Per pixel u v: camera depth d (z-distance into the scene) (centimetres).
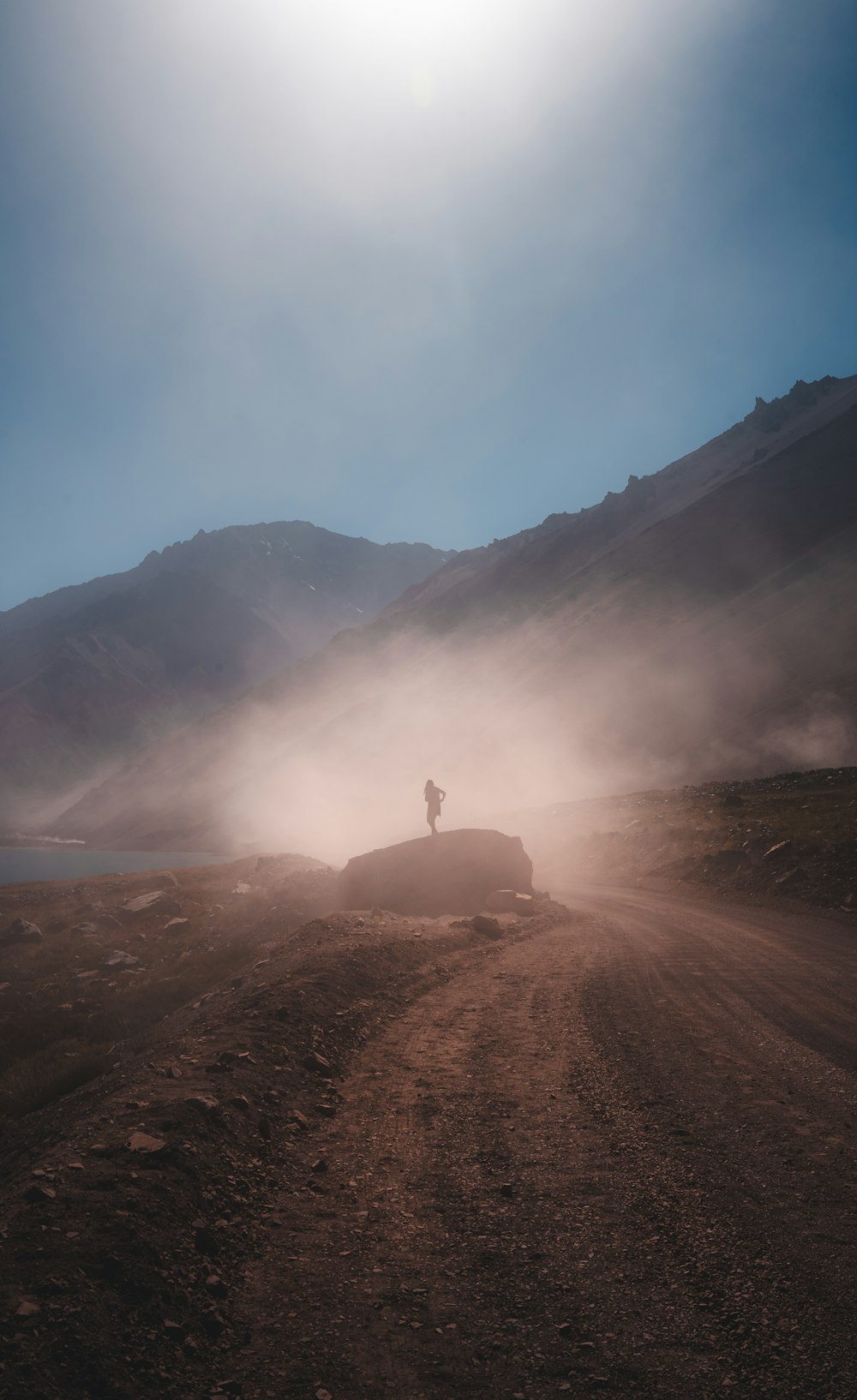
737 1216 451
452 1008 1052
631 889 2828
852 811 2684
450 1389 307
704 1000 1038
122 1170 467
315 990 998
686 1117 617
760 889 2220
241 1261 415
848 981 1124
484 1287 384
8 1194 453
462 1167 536
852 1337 334
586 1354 328
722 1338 336
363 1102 683
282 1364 325
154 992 1719
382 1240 436
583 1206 472
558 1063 782
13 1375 290
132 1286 362
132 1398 296
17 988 2064
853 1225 436
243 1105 606
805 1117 609
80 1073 1080
